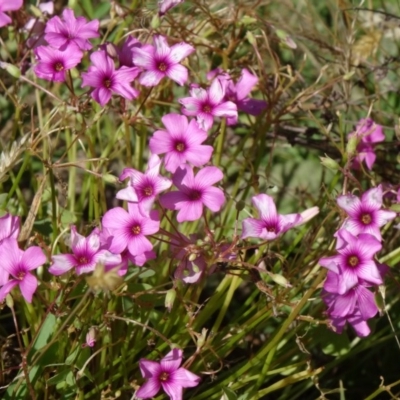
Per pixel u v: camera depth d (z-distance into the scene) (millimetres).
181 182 394
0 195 437
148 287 428
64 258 382
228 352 439
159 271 443
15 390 406
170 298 391
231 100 448
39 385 424
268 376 449
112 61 415
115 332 437
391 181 509
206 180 394
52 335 417
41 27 471
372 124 467
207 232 394
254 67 486
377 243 381
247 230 386
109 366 430
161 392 430
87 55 505
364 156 459
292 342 454
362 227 386
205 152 400
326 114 511
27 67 488
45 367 417
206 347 406
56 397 438
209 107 416
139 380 436
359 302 395
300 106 471
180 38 469
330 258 383
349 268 384
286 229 388
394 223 456
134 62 418
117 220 392
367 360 499
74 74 438
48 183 467
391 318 487
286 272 438
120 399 440
